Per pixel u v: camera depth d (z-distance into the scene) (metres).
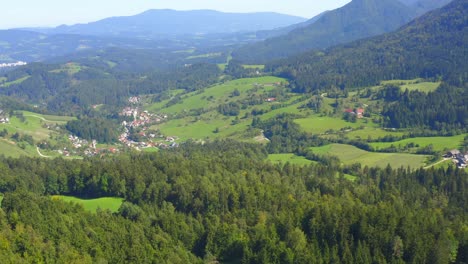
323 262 118.19
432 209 146.25
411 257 116.62
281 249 121.00
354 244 122.88
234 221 139.62
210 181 163.50
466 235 121.31
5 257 103.25
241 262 124.00
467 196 162.88
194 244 136.62
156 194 162.00
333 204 139.75
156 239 128.88
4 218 121.38
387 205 138.50
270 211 145.25
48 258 110.44
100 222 133.25
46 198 138.38
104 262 113.25
